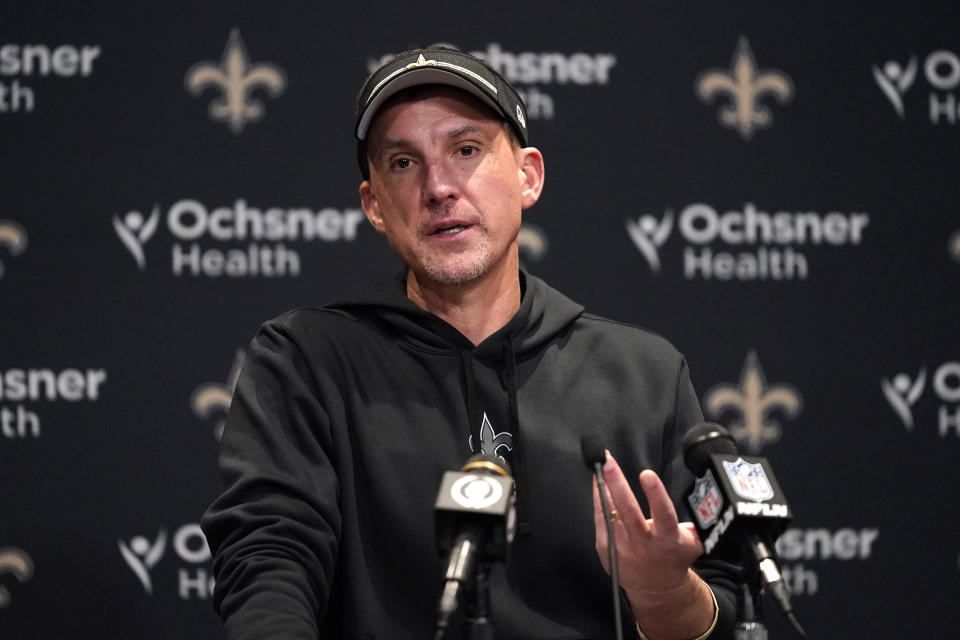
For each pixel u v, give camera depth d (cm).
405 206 664
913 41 1212
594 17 1192
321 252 1144
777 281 1183
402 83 660
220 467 627
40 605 1064
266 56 1156
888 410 1177
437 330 685
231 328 1123
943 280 1190
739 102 1196
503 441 661
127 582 1078
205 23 1152
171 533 1088
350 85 1166
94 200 1117
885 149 1202
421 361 679
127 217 1120
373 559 627
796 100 1201
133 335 1107
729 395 1166
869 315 1185
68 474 1083
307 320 689
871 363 1180
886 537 1159
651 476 486
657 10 1198
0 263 1098
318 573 573
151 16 1145
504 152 675
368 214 739
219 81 1148
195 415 1107
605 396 683
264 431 631
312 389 657
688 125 1191
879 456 1170
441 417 661
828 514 1158
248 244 1135
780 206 1189
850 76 1208
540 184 734
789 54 1206
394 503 627
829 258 1188
